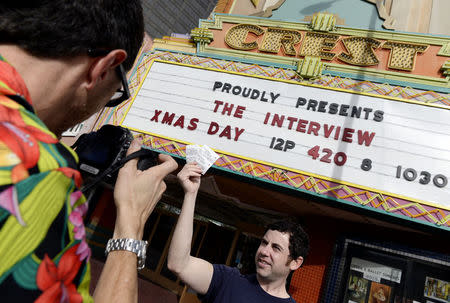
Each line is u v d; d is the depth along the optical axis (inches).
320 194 174.7
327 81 203.0
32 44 17.4
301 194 182.7
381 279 209.5
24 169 13.4
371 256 217.8
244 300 76.0
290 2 262.1
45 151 15.1
